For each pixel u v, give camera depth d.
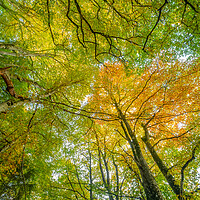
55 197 7.17
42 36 7.46
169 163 7.99
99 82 8.60
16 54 4.61
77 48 7.02
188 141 6.96
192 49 6.42
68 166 8.59
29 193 7.46
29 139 5.63
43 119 5.94
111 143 9.54
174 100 8.93
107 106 9.23
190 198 5.36
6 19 7.14
